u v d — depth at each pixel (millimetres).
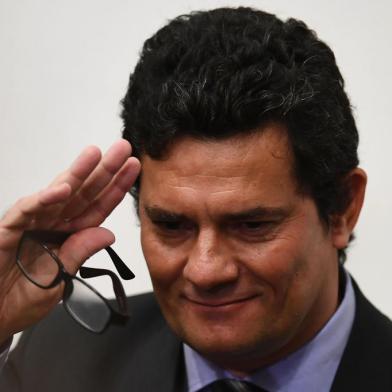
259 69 3811
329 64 4191
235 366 4480
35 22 7930
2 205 7977
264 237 3887
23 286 4594
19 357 5668
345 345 4555
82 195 4410
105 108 7773
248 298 3959
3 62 8000
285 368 4461
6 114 8000
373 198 7133
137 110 4078
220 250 3852
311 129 3910
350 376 4449
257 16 4262
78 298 4254
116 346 5301
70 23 7852
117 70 7730
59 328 5633
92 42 7801
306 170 3930
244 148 3758
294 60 4039
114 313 4207
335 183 4156
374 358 4508
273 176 3812
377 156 7117
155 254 4066
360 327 4621
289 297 4020
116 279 4445
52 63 7906
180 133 3807
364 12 7164
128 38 7707
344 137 4164
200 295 3961
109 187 4457
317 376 4469
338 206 4238
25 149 7973
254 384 4484
